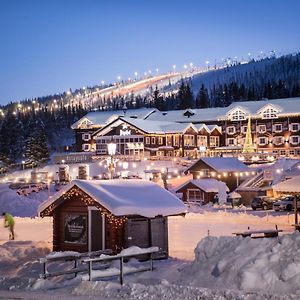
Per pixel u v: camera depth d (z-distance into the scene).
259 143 121.31
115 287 15.81
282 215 49.91
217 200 67.06
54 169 99.62
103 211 21.59
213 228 38.31
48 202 23.56
